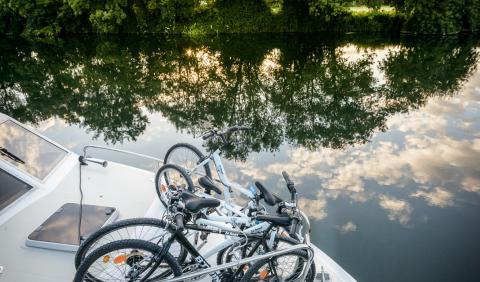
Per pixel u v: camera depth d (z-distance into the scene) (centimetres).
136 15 2473
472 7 2339
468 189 691
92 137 920
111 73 1634
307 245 282
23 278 303
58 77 1574
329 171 760
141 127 1002
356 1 2462
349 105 1237
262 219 281
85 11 2497
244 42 2277
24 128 457
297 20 2548
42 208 379
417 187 698
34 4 2444
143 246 254
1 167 399
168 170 393
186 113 1141
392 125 1057
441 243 538
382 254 513
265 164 787
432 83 1473
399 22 2484
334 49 2064
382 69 1669
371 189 688
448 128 1024
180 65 1759
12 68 1727
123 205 400
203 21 2531
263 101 1277
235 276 308
